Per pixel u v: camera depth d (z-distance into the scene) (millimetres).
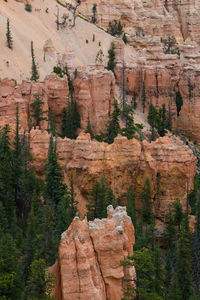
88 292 76188
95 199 123875
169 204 149625
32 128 152625
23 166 133500
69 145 149500
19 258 94188
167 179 149875
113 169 146750
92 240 80375
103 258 79688
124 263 78312
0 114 154250
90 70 192750
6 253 84625
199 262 113688
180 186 151625
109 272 79562
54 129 163625
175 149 152625
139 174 149500
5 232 105125
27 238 97062
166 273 110938
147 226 139250
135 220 131125
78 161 147375
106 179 145875
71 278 76375
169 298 100250
